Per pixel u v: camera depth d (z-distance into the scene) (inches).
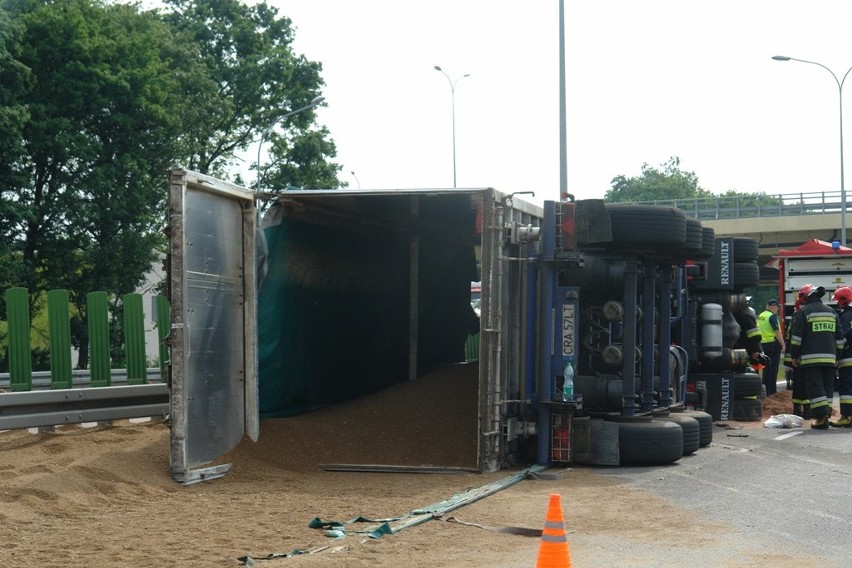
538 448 507.8
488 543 317.4
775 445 610.9
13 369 519.2
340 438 509.4
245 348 482.3
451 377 589.9
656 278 599.2
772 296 4429.1
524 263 510.6
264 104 2174.0
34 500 367.9
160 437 494.6
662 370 594.9
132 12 1835.6
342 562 286.8
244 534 328.8
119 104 1675.7
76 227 1608.0
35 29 1592.0
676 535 336.8
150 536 325.4
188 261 436.5
